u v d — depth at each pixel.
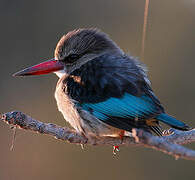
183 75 14.46
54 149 13.12
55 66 8.53
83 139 7.39
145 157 12.71
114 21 15.84
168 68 14.60
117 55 8.16
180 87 14.23
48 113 13.93
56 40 15.48
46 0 15.61
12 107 14.10
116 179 12.84
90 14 15.81
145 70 8.18
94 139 7.43
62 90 8.06
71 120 7.95
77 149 13.07
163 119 6.89
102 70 7.75
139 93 7.28
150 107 7.13
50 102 13.98
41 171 13.06
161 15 15.48
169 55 14.90
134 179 12.73
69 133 7.28
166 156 12.57
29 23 15.48
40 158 13.12
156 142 5.33
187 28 15.33
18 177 13.02
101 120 7.46
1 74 14.73
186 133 7.22
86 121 7.61
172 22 15.41
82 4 15.76
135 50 15.38
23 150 13.14
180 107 13.91
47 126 7.16
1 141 13.20
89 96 7.62
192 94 14.08
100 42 8.44
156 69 14.55
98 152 13.04
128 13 15.80
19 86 14.31
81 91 7.73
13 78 14.55
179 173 12.44
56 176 13.02
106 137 7.31
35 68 8.59
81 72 7.92
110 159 12.93
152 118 7.06
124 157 12.88
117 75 7.61
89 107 7.58
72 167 13.02
